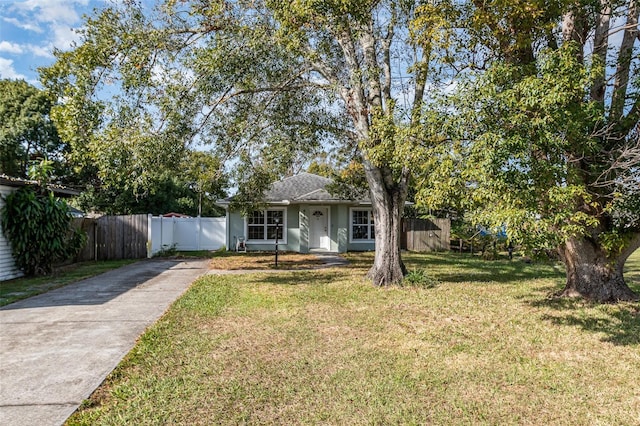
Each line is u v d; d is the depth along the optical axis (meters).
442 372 4.43
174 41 9.10
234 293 8.69
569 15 7.25
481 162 4.43
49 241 11.48
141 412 3.43
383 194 9.90
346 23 7.68
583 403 3.75
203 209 34.50
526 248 4.78
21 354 4.82
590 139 5.73
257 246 20.41
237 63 9.10
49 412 3.40
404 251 20.52
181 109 9.22
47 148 28.17
